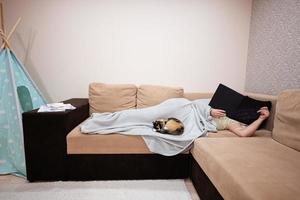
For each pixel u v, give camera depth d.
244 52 2.58
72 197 1.47
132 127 1.76
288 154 1.28
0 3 2.37
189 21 2.48
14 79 1.94
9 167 1.82
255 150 1.34
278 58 2.01
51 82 2.54
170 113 1.88
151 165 1.73
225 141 1.53
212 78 2.60
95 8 2.41
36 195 1.49
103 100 2.25
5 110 1.87
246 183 0.91
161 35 2.49
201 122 1.90
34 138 1.62
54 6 2.40
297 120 1.40
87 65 2.52
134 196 1.50
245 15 2.50
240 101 1.99
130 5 2.42
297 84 1.77
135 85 2.42
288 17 1.87
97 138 1.66
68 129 1.68
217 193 1.18
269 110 1.87
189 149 1.70
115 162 1.70
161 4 2.44
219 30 2.51
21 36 2.44
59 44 2.47
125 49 2.50
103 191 1.56
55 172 1.67
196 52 2.54
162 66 2.55
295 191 0.84
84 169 1.69
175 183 1.70
